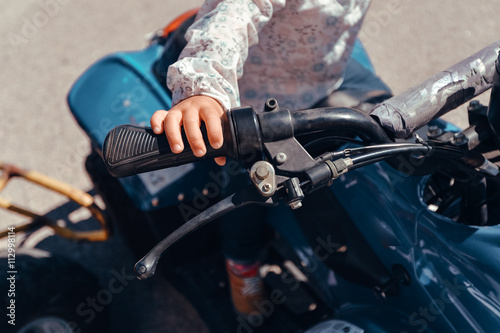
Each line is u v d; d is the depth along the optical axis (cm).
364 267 152
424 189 150
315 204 159
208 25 133
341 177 160
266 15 141
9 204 207
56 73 337
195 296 216
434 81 127
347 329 147
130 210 209
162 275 224
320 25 154
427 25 338
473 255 132
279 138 110
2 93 330
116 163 109
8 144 307
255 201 109
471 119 145
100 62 218
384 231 151
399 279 148
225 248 192
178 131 110
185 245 207
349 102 174
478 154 127
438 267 140
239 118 108
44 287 187
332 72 172
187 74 123
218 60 127
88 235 218
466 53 323
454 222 137
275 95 173
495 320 129
